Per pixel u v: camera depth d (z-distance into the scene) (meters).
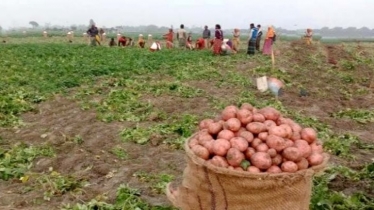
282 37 59.34
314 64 24.22
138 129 11.30
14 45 35.09
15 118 13.55
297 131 5.47
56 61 25.94
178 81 18.41
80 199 7.59
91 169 9.02
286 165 5.04
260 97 16.30
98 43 39.06
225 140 5.17
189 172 5.39
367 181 8.16
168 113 13.69
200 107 14.30
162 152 10.07
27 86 18.11
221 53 29.72
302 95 16.92
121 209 6.98
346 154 10.17
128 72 21.78
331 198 7.01
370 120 13.92
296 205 5.11
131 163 9.39
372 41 56.56
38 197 7.71
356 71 23.08
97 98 16.03
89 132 11.62
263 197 5.00
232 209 5.11
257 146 5.15
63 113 14.23
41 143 10.92
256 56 27.72
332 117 14.34
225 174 4.99
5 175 8.74
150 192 7.74
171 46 38.44
